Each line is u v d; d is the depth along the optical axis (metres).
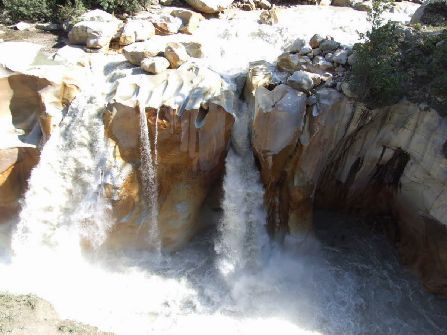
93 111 10.71
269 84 10.76
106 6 13.88
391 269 11.45
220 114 10.25
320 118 9.96
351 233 12.17
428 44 10.45
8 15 14.12
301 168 10.47
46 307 9.84
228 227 11.23
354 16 14.97
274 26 13.91
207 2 14.38
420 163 10.07
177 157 10.59
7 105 10.87
